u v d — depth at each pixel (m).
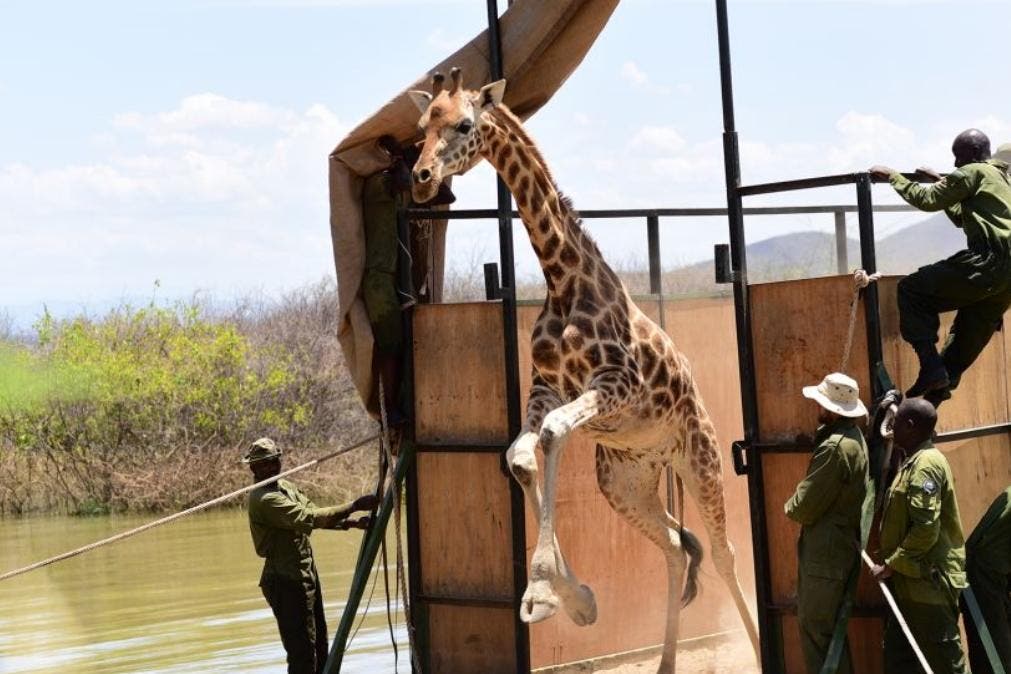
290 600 9.31
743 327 8.44
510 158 8.44
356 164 9.18
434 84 8.25
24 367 24.11
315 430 24.83
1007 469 9.03
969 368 8.83
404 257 9.23
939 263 7.91
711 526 9.51
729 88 8.53
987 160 8.18
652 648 10.62
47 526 21.52
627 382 8.38
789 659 8.41
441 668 9.20
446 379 9.13
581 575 10.19
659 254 10.55
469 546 9.10
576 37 9.47
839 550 7.71
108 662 10.98
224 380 24.27
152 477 23.27
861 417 7.70
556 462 7.76
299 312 28.81
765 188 8.37
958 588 7.59
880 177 8.06
